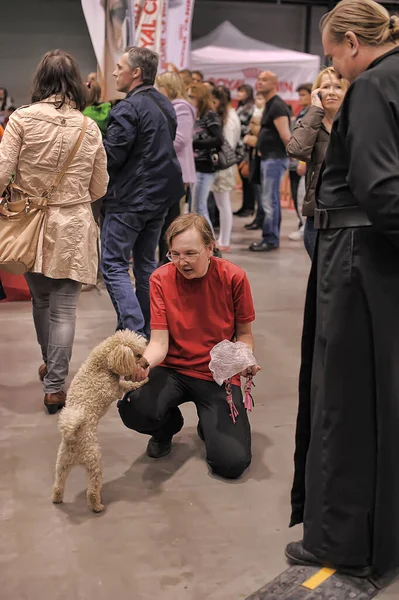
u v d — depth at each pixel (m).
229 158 6.18
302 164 6.86
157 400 2.52
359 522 1.84
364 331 1.75
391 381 1.75
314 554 1.92
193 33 13.73
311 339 1.93
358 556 1.87
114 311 4.59
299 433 1.99
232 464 2.46
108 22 6.46
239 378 2.66
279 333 4.26
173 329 2.54
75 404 2.26
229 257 6.40
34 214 2.79
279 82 11.50
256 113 8.00
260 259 6.35
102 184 2.94
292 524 2.05
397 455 1.79
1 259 2.76
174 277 2.51
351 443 1.81
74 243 2.82
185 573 1.99
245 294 2.53
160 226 3.78
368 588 1.89
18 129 2.68
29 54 13.01
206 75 11.25
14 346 3.91
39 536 2.15
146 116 3.45
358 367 1.77
